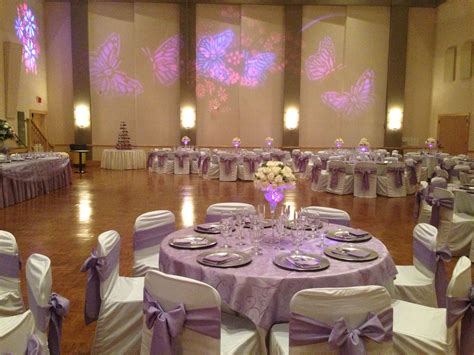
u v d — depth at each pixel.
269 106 14.62
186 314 1.93
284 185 2.96
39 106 13.92
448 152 13.69
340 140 13.30
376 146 14.70
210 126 14.66
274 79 14.54
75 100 14.33
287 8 14.14
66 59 14.45
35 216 6.79
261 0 14.09
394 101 14.38
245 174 11.20
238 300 2.23
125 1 14.20
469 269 2.22
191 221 6.45
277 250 2.66
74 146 13.46
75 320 3.24
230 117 14.64
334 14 14.34
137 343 2.59
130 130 14.70
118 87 14.57
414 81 14.69
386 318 1.87
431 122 14.69
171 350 1.92
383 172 9.09
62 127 14.66
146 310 2.04
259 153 12.43
